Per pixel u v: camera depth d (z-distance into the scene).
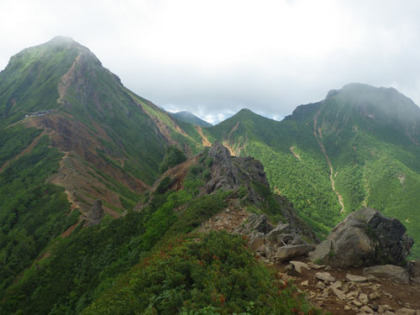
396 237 11.43
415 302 8.20
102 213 69.75
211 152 61.41
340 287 9.14
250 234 16.27
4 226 77.69
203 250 11.37
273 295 8.14
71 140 144.38
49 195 86.38
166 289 8.86
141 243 29.08
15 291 41.56
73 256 42.25
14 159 118.81
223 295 7.84
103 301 11.43
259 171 71.06
